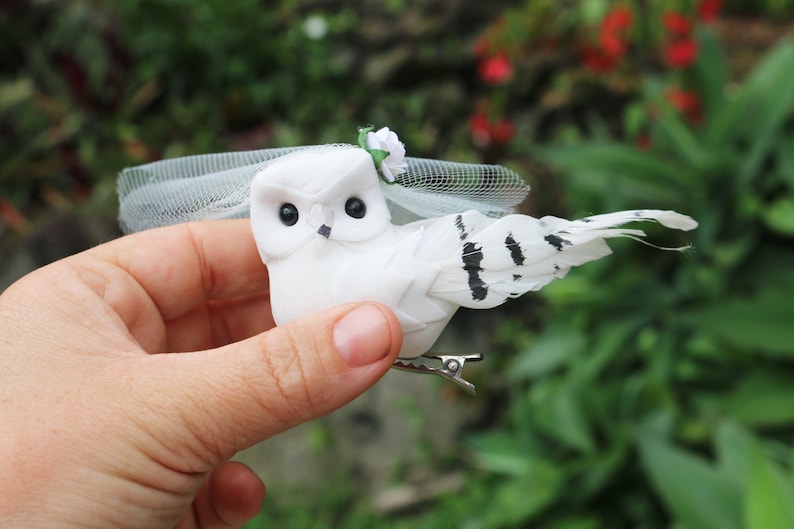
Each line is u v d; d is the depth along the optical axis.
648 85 0.77
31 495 0.26
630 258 0.68
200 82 0.97
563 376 0.67
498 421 0.74
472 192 0.28
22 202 0.86
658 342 0.62
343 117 0.94
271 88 0.95
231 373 0.26
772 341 0.52
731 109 0.64
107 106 0.91
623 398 0.59
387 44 0.97
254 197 0.26
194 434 0.27
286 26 0.99
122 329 0.29
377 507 0.70
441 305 0.26
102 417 0.27
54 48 0.97
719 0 0.75
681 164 0.70
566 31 0.94
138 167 0.30
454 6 0.96
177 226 0.34
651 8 0.86
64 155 0.89
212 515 0.35
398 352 0.26
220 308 0.36
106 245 0.33
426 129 0.95
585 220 0.26
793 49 0.66
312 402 0.27
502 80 0.88
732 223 0.65
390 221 0.27
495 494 0.63
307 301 0.26
